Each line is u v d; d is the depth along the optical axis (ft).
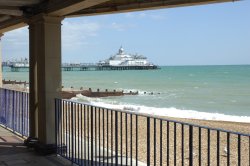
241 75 347.77
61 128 25.05
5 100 35.68
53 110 25.38
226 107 121.60
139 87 219.20
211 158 32.99
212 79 293.23
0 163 23.32
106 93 161.27
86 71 594.24
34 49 27.40
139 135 42.06
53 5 23.57
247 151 35.70
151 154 32.96
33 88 27.50
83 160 23.61
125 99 148.05
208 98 151.74
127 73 475.72
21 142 28.99
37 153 25.64
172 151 34.63
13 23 32.53
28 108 30.09
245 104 129.70
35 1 24.71
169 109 102.83
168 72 481.46
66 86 228.22
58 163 23.40
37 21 25.54
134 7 23.90
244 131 57.06
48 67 25.03
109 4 25.04
